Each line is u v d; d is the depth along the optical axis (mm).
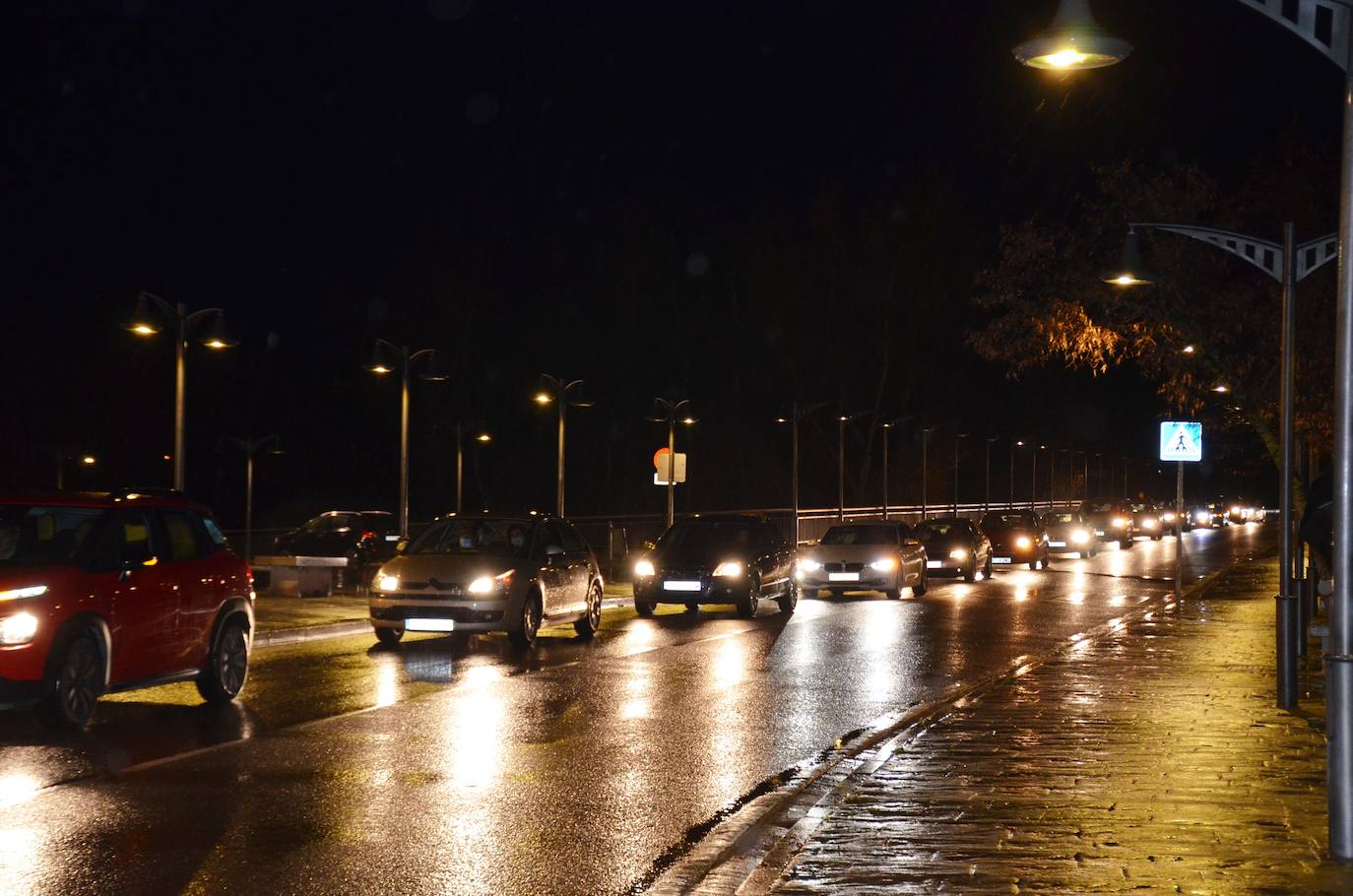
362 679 24891
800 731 19844
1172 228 23719
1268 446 33500
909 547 49531
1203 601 44781
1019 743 17844
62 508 19734
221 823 13789
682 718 20922
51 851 12625
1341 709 11516
